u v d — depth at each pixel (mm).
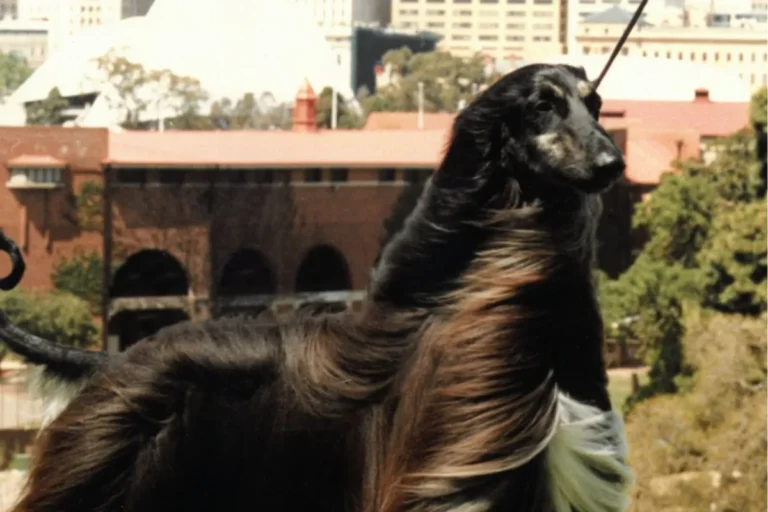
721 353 26016
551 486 6277
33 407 7453
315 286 49219
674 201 41156
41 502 6816
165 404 6762
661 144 48031
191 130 49094
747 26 54281
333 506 6598
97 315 45469
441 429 6258
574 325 6254
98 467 6754
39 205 45656
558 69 6273
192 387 6770
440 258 6391
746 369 25828
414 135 49750
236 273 48156
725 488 25047
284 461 6641
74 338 44188
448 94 52844
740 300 36781
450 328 6312
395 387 6496
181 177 47031
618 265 45594
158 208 46969
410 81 53188
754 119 42000
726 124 50438
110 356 7391
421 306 6457
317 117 52125
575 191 6242
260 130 50312
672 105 51094
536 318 6211
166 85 49000
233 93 50781
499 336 6211
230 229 47688
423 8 55562
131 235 46750
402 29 55406
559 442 6238
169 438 6742
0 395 17531
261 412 6688
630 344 37969
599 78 6359
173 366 6793
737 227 37031
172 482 6730
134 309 46250
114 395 6824
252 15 52312
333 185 48312
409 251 6477
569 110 6191
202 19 51188
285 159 48125
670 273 37562
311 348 6703
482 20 53062
